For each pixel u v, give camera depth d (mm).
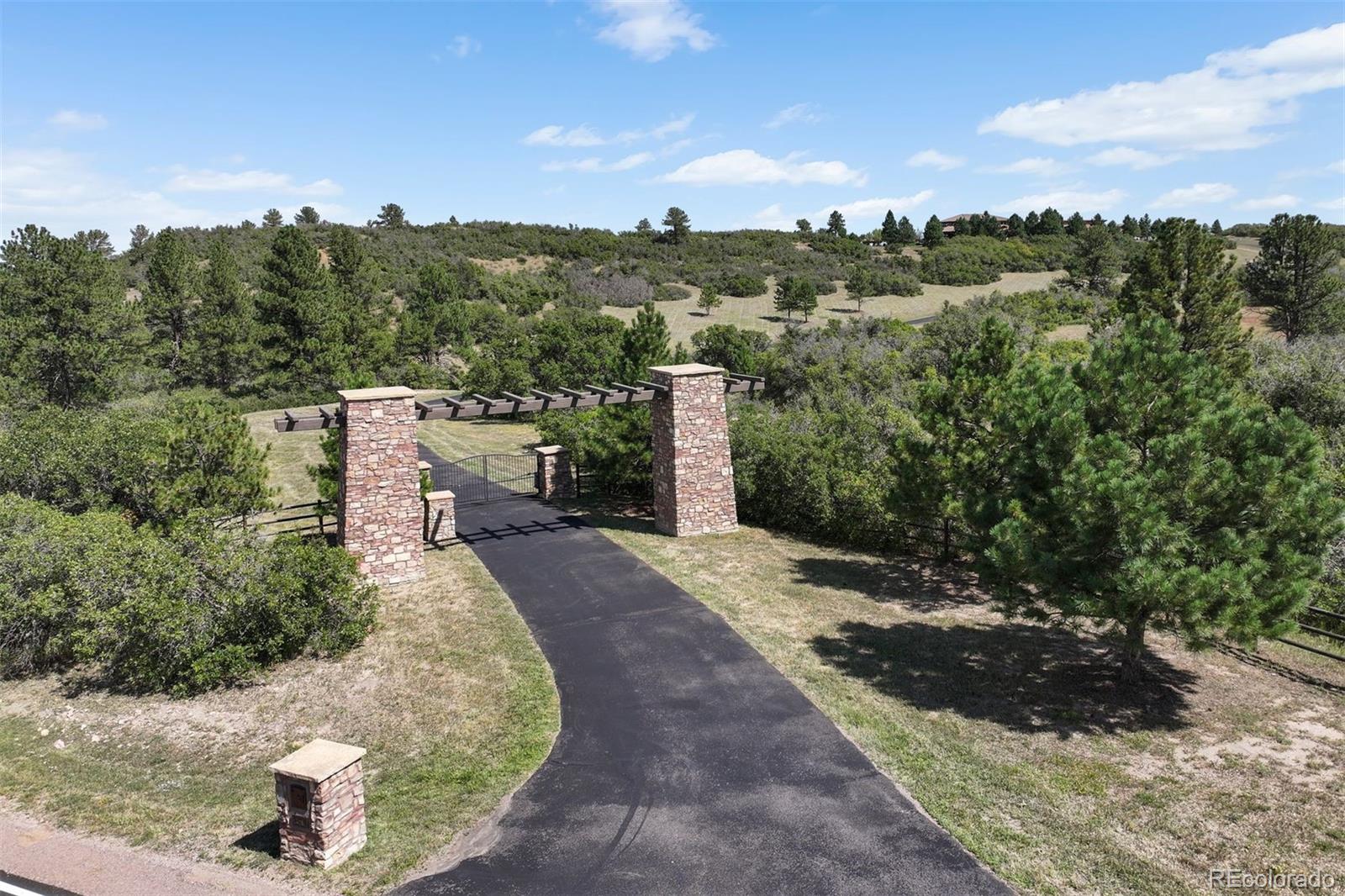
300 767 7590
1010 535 10305
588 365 40906
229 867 7652
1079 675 11656
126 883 7410
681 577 16438
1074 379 11609
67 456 18969
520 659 12586
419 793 9000
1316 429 21641
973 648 12727
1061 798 8508
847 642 13000
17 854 7938
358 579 15344
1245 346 30188
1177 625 10352
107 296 35875
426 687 11797
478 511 22344
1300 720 10055
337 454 18812
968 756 9422
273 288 48906
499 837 8094
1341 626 12578
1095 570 10242
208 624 12023
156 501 17469
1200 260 29922
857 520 18609
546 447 24203
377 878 7457
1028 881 7211
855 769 9203
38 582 13266
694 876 7395
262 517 21859
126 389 36938
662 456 20125
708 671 11984
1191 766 9055
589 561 17609
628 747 9875
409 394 16453
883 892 7109
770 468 20438
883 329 41781
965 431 14961
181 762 10000
